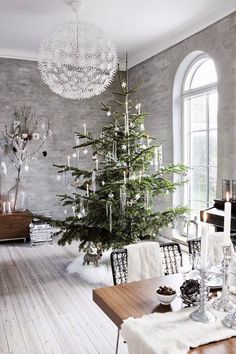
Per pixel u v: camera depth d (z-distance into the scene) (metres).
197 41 4.51
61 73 3.64
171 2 3.83
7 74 5.68
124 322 1.42
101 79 3.72
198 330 1.35
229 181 4.02
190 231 5.11
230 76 3.97
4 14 4.09
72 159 6.16
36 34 4.82
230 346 1.25
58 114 6.05
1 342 2.47
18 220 5.29
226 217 1.59
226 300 1.57
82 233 3.75
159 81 5.42
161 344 1.24
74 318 2.84
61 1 3.76
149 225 3.68
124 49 5.57
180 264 2.36
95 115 6.32
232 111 3.96
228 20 3.97
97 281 3.66
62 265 4.24
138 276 2.16
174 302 1.66
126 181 3.57
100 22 4.39
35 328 2.67
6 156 5.72
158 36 4.96
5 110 5.70
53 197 6.06
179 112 5.15
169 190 3.85
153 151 3.79
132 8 3.98
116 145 3.78
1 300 3.21
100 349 2.37
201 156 4.91
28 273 3.96
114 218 3.64
